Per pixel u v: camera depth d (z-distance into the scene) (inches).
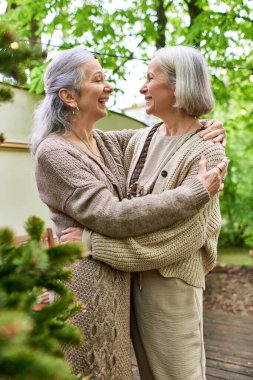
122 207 51.4
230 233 372.2
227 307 188.5
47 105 58.6
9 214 127.6
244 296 203.9
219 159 56.1
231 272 256.1
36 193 135.5
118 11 200.2
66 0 185.3
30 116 131.6
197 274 58.0
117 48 196.5
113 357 53.5
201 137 58.1
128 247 52.2
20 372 17.3
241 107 246.7
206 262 59.9
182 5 233.8
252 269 261.4
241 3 183.9
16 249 27.1
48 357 18.4
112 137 67.6
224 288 220.7
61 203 54.4
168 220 52.0
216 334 140.7
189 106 57.0
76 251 27.4
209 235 58.3
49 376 17.8
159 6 206.7
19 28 202.1
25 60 38.7
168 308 57.0
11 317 17.2
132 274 59.9
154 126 64.9
